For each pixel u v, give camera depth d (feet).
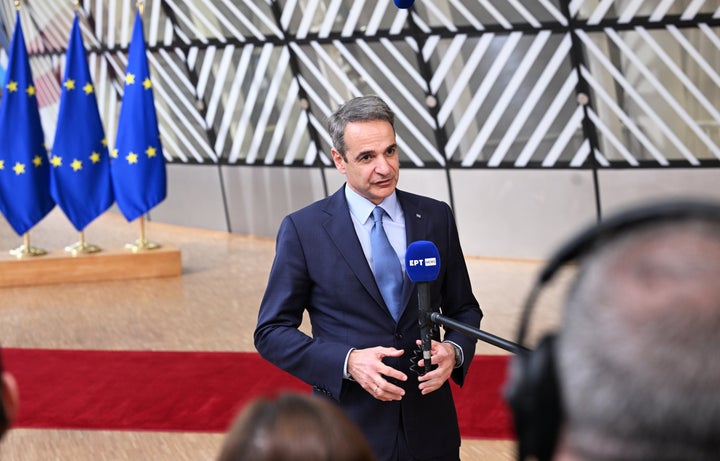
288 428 3.09
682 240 2.16
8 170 34.47
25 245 35.55
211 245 44.24
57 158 34.55
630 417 2.10
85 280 35.37
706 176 32.99
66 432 19.57
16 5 33.91
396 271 10.07
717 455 2.05
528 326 2.88
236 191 46.60
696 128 32.50
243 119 44.93
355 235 10.15
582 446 2.20
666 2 31.07
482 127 36.94
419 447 9.82
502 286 32.73
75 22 34.45
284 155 44.09
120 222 52.19
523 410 2.69
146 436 19.26
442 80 37.14
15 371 23.79
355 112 10.00
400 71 38.09
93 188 35.24
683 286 2.09
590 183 35.22
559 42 33.86
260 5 40.83
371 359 9.41
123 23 47.73
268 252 41.93
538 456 2.56
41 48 55.88
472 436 18.56
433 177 38.96
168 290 33.76
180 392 21.90
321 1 38.86
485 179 37.58
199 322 28.86
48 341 26.78
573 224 35.96
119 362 24.45
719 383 2.02
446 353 9.56
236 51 43.57
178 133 48.34
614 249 2.26
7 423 4.44
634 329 2.11
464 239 38.83
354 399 9.91
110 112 51.75
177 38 45.55
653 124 33.22
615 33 32.55
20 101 34.24
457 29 35.76
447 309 10.69
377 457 9.79
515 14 34.24
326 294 10.13
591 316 2.20
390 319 9.96
